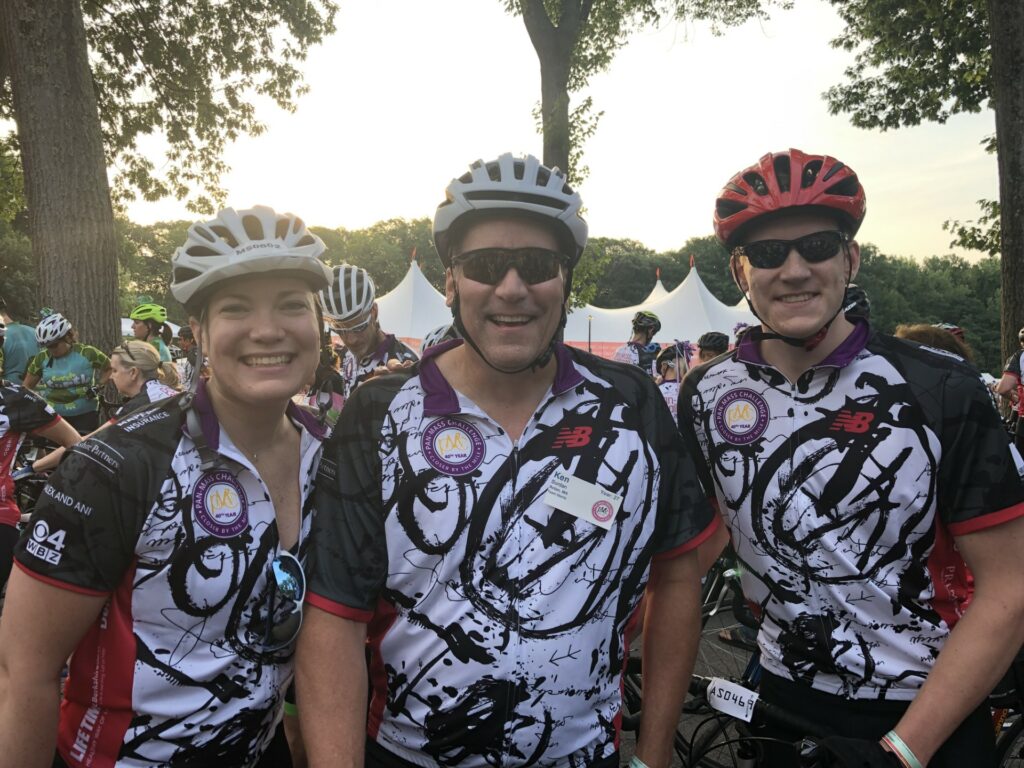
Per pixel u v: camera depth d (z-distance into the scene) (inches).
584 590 49.0
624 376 54.7
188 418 51.1
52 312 282.7
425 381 51.1
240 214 51.9
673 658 54.7
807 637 59.9
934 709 52.1
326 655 49.5
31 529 48.1
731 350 67.2
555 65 341.7
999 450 54.9
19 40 285.1
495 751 47.9
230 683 51.5
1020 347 333.1
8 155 586.2
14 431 127.2
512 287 48.1
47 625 47.6
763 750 65.7
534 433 50.2
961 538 55.6
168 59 495.8
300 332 52.6
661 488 53.4
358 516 50.1
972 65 522.6
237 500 51.8
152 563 49.1
